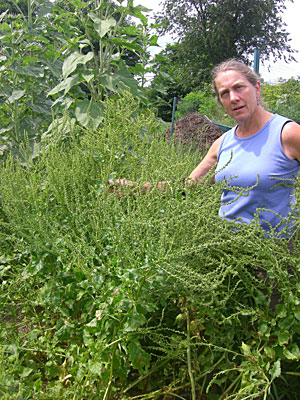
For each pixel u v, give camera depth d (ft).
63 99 13.08
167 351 5.41
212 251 5.92
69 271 6.07
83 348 5.63
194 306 5.70
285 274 5.33
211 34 68.39
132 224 5.56
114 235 5.69
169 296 6.02
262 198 7.21
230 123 31.19
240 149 7.57
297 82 40.65
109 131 7.88
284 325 5.24
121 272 5.35
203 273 5.91
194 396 5.28
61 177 6.99
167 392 5.55
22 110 14.74
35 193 6.86
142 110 12.44
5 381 4.54
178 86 66.03
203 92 48.14
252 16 66.54
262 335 5.37
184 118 20.26
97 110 11.05
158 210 6.15
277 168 7.09
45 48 15.14
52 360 5.62
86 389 5.46
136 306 5.05
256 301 5.57
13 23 14.70
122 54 13.47
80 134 10.52
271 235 5.89
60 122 10.42
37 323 6.75
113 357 5.20
